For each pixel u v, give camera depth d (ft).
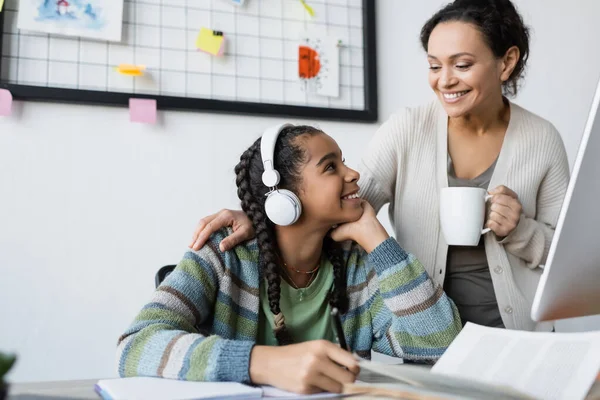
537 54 8.05
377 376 2.93
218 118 6.96
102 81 6.61
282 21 7.23
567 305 2.51
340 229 3.92
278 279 3.72
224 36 7.02
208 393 2.39
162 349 2.85
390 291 3.70
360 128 7.41
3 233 6.26
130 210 6.64
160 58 6.80
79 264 6.46
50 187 6.42
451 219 4.16
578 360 2.41
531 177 4.57
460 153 4.68
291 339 3.87
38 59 6.43
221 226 3.78
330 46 7.34
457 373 2.59
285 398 2.37
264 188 3.80
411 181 4.66
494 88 4.38
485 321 4.46
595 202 2.25
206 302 3.59
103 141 6.60
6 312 6.22
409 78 7.61
